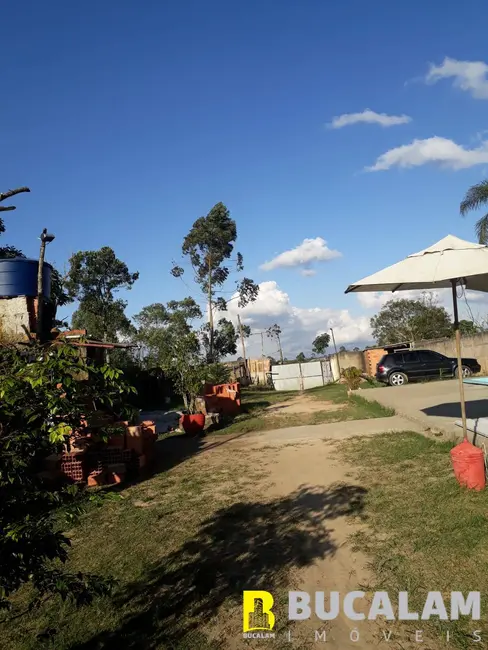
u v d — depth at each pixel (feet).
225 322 128.26
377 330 147.84
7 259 29.73
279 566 14.75
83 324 88.94
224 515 19.71
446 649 10.34
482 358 76.84
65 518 8.41
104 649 11.15
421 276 18.22
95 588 9.17
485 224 59.47
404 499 19.17
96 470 26.05
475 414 33.73
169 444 38.88
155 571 15.12
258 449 32.71
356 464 25.61
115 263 91.25
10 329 28.35
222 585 13.88
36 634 12.00
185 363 49.93
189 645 11.11
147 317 125.49
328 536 16.57
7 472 7.70
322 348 239.50
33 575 8.45
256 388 124.98
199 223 120.57
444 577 13.02
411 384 68.59
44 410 8.05
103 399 8.75
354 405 53.21
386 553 14.74
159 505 21.94
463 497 18.37
